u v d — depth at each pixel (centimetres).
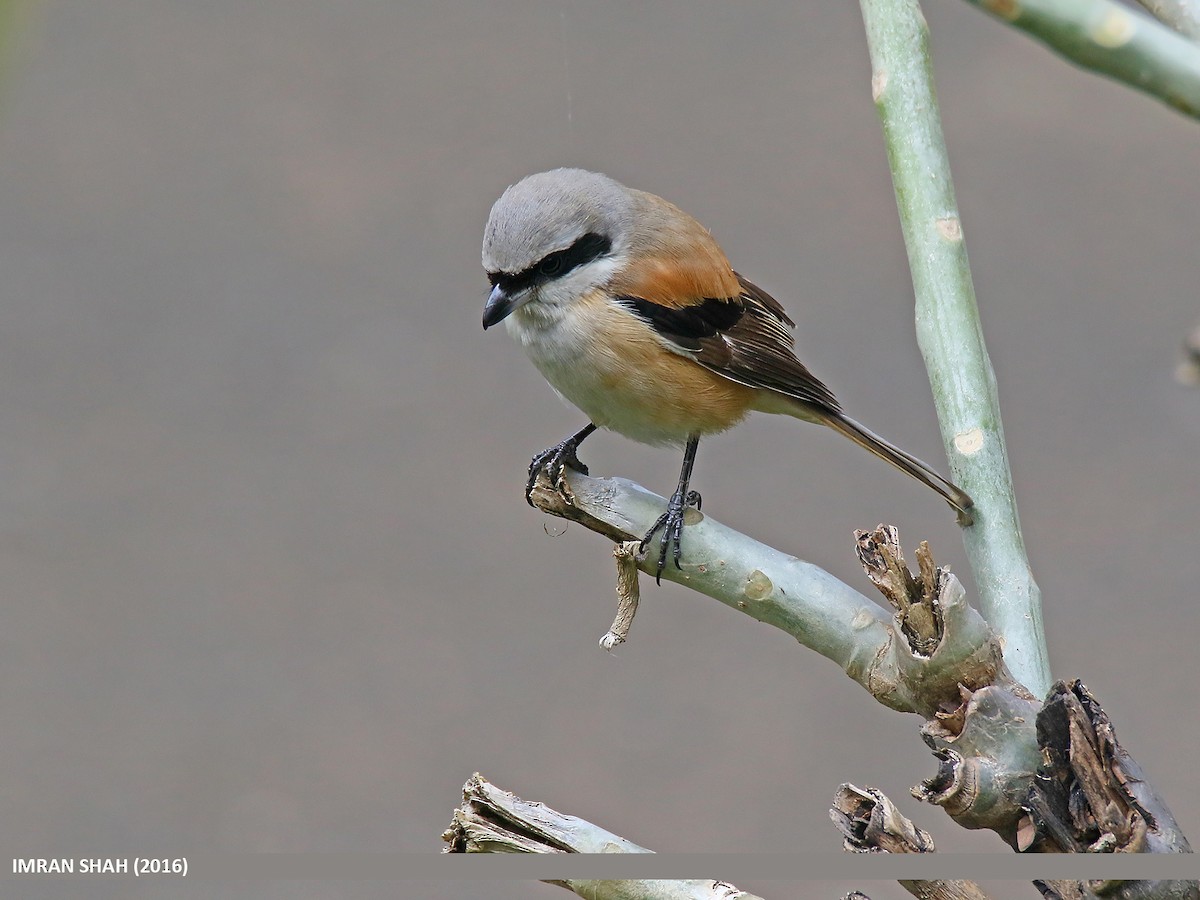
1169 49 293
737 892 431
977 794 430
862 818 441
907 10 574
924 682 453
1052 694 426
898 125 566
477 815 466
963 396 536
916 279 556
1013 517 521
